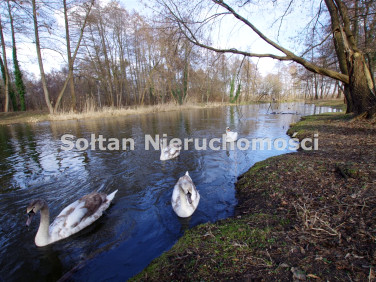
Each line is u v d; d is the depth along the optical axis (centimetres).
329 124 1285
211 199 590
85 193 667
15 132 1828
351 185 475
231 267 295
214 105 4062
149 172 813
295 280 260
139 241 442
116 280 347
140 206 581
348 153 707
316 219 379
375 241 300
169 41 930
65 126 2059
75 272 371
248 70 1067
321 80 3919
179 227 477
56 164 932
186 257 328
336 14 1108
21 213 567
